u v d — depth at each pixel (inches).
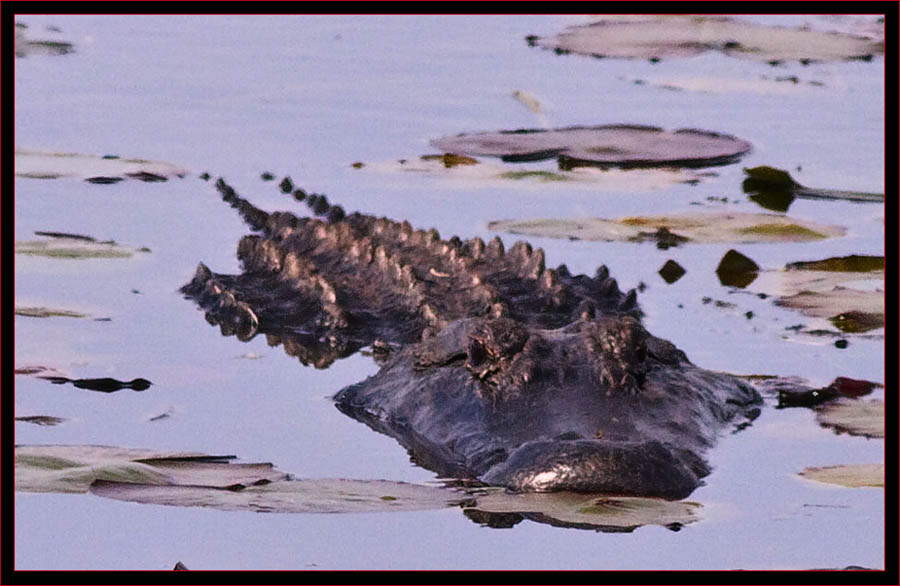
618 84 1168.2
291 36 1349.7
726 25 1272.1
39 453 457.4
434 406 516.4
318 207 843.4
